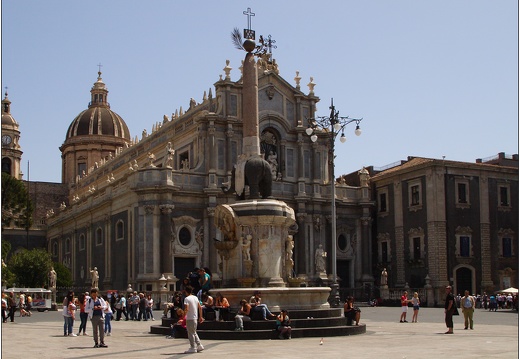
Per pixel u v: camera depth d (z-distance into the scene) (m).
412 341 25.19
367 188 79.19
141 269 66.44
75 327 37.09
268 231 29.09
